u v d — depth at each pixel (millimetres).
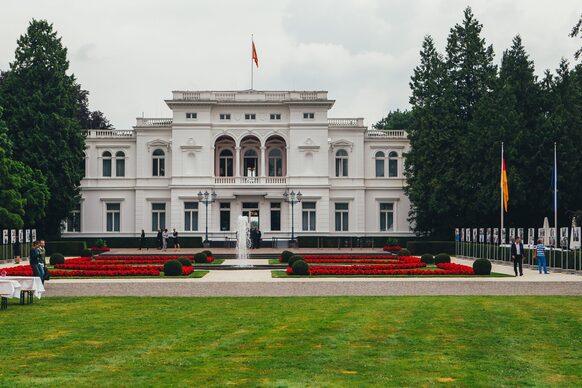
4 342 20438
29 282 29578
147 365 17312
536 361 17859
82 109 105562
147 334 21781
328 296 33000
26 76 76438
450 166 78500
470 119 80750
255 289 34906
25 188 68875
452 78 81438
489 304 29422
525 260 56000
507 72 74250
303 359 18047
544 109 73688
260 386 15320
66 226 88562
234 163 89375
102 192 88812
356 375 16344
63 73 78750
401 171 90000
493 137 72125
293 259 48906
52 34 78188
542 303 29812
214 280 38594
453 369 16953
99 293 33969
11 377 16094
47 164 75625
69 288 35031
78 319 25062
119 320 24812
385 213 89875
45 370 16812
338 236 87125
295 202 84750
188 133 86375
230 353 18781
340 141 88625
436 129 78938
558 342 20406
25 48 76812
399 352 18953
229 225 87250
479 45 81125
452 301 30625
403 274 42906
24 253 62781
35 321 24547
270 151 90250
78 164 81062
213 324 23812
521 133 70562
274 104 86562
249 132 86625
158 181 88188
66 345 19969
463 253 69750
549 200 70812
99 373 16469
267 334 21734
